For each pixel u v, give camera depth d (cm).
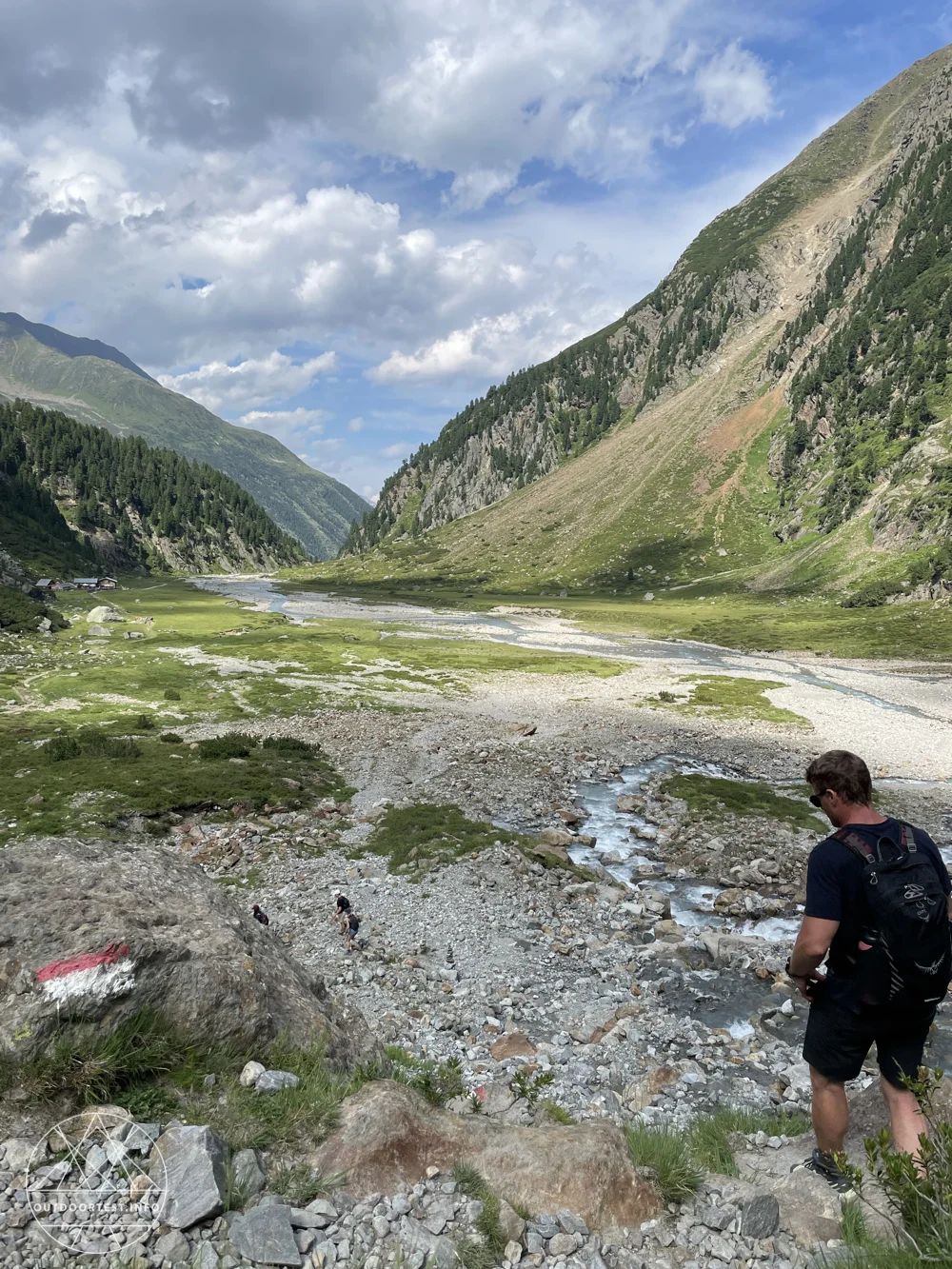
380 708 7269
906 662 11112
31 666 9356
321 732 5966
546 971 2081
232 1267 473
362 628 16650
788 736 6078
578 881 2858
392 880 2822
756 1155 761
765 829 3506
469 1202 566
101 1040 645
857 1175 564
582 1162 610
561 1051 1600
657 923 2422
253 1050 737
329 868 2970
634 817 3875
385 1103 656
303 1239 507
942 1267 458
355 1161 588
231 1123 614
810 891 557
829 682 9338
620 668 10450
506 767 4847
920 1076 536
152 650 11431
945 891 526
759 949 2173
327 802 4000
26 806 3534
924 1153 507
